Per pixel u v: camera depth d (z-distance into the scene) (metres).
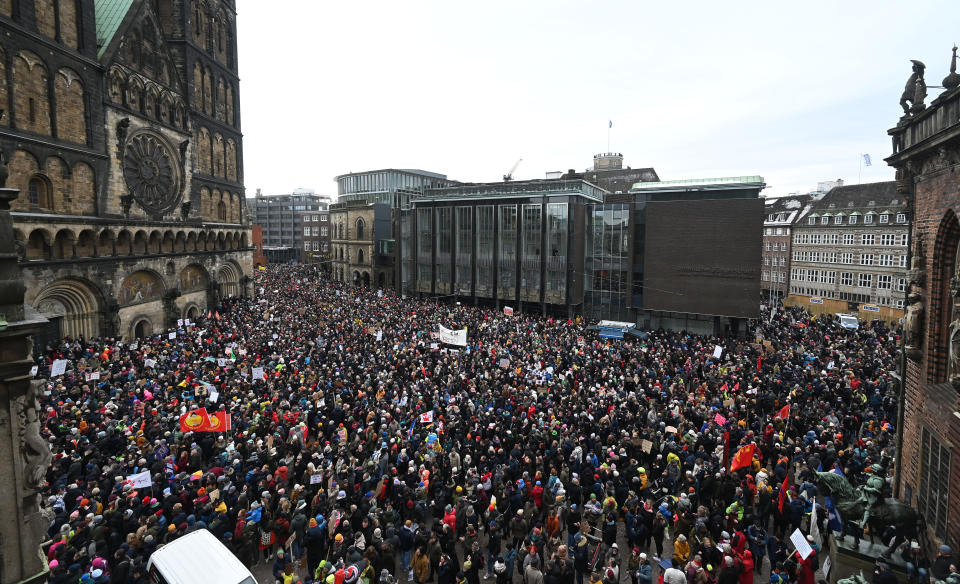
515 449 17.48
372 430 19.05
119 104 38.59
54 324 33.50
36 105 31.67
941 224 12.64
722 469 16.50
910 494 14.43
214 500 14.46
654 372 28.27
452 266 64.00
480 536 15.93
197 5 49.62
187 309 47.56
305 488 16.16
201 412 17.89
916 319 13.81
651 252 50.19
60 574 10.99
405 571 14.41
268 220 188.50
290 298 59.22
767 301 78.12
